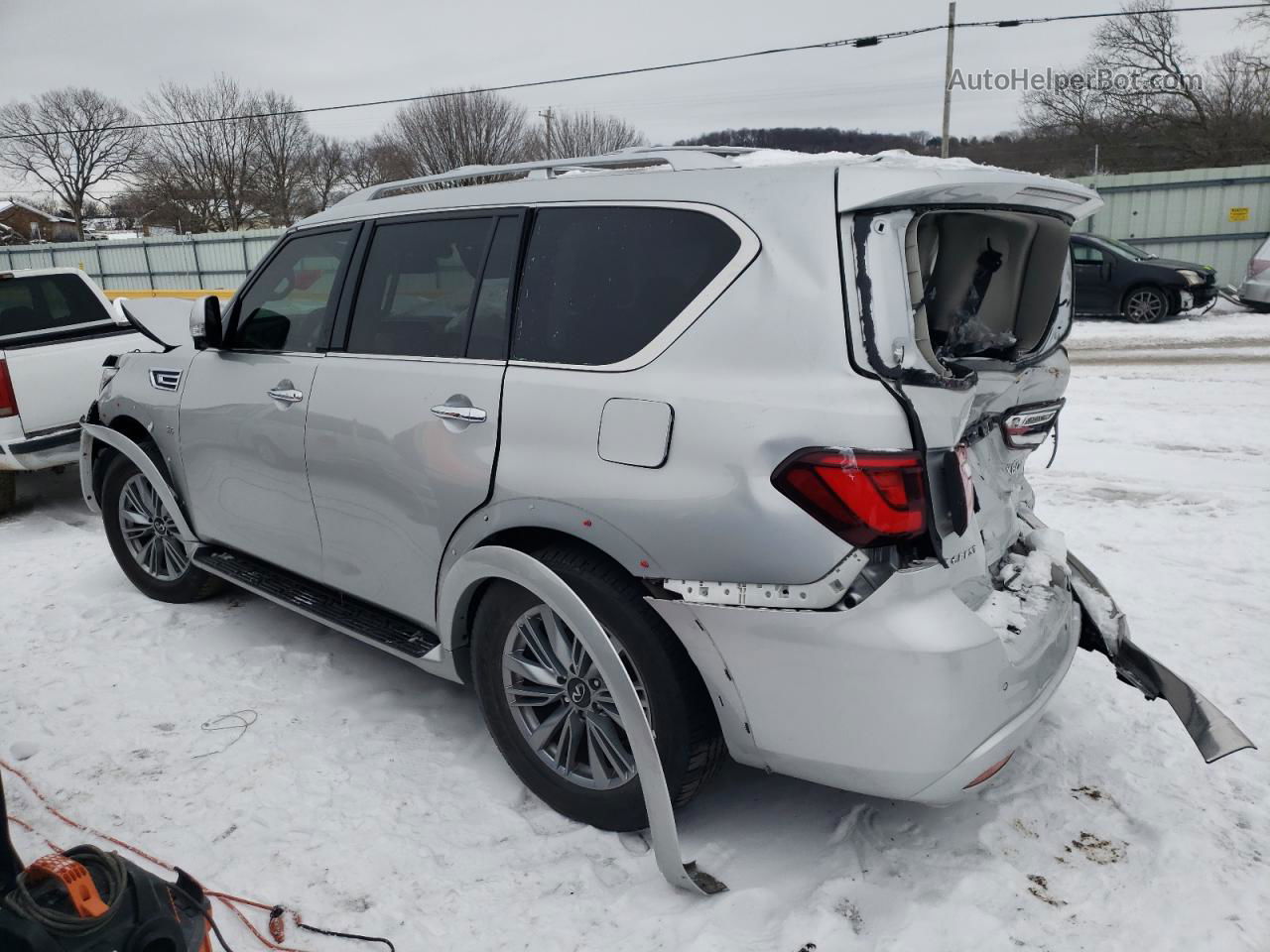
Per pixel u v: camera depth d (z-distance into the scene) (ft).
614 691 7.86
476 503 8.99
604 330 8.41
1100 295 52.19
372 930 7.79
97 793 9.78
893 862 8.41
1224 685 11.32
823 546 7.00
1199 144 117.80
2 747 10.77
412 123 152.87
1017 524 9.77
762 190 7.75
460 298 9.63
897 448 6.91
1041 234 9.16
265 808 9.46
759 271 7.54
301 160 182.39
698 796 9.48
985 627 7.32
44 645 13.50
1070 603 9.32
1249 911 7.66
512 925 7.79
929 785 7.21
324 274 11.32
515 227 9.34
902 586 7.02
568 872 8.39
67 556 17.81
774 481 7.13
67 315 22.72
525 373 8.77
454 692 11.85
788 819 9.05
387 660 12.76
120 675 12.46
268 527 11.95
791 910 7.74
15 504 22.52
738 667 7.54
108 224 197.88
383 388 9.98
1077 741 10.29
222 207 184.03
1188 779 9.52
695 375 7.68
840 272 7.16
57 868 5.11
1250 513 17.84
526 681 9.17
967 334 9.29
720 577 7.41
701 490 7.43
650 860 8.50
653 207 8.39
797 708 7.38
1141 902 7.82
